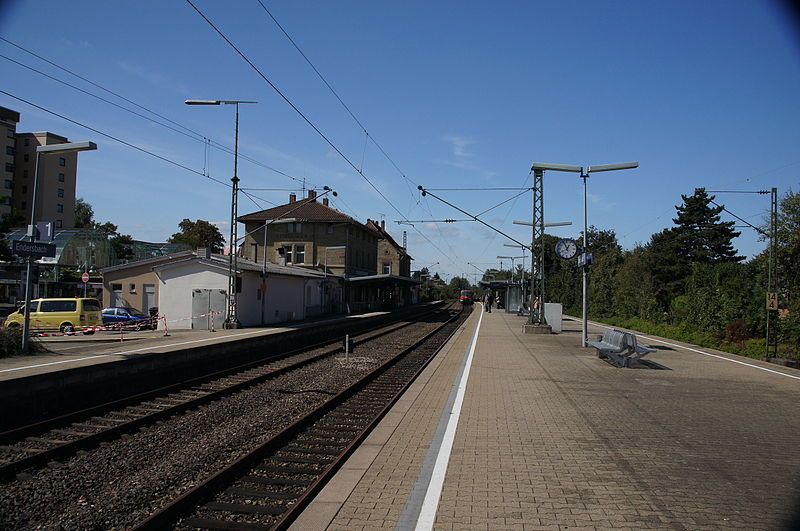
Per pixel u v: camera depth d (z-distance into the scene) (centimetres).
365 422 1062
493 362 1738
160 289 3362
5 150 7662
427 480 631
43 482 712
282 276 3938
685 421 933
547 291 6781
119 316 3228
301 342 2877
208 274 3325
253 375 1667
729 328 2414
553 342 2473
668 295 4369
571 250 2311
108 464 794
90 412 1126
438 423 923
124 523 590
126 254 5912
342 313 5484
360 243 6850
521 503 561
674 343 2527
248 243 6344
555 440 807
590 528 501
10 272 4425
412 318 5144
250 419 1079
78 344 2053
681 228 5162
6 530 568
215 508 620
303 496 596
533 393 1196
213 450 853
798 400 1133
